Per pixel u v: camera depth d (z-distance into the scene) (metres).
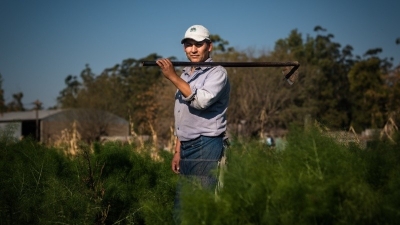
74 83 100.19
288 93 44.09
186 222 3.02
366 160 3.25
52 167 5.89
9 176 5.60
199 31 4.52
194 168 4.32
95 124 48.12
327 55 68.62
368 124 54.78
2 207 4.80
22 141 7.41
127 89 78.75
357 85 58.09
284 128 46.38
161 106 46.28
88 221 4.95
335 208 2.82
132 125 10.14
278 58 46.81
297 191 2.82
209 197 3.05
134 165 6.40
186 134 4.37
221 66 4.40
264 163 3.19
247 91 43.00
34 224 4.89
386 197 2.91
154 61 4.21
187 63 4.25
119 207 5.61
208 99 4.22
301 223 2.78
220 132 4.36
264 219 2.82
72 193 5.13
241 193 2.95
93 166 6.06
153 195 5.58
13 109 87.75
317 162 3.03
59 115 50.97
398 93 46.00
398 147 3.32
